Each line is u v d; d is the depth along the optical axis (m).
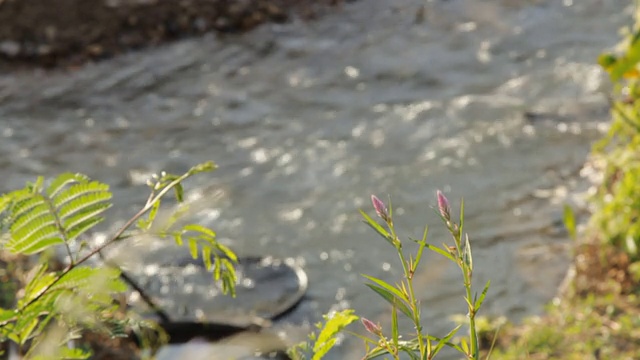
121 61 10.90
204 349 5.07
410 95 9.66
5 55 10.94
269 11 11.69
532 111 8.89
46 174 8.59
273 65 10.70
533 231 6.78
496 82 9.84
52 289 1.78
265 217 7.42
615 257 5.85
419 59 10.57
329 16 11.80
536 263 6.32
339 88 9.96
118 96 10.16
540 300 5.92
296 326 5.73
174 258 6.32
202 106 9.77
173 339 5.29
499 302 5.96
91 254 1.79
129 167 8.58
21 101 10.09
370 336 5.59
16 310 1.76
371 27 11.53
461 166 7.97
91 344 4.84
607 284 5.69
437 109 9.19
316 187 7.87
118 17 11.30
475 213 7.19
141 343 4.88
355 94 9.77
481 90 9.66
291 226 7.25
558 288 5.99
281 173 8.16
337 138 8.76
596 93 9.14
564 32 11.02
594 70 9.75
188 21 11.46
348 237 7.04
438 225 7.11
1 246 1.75
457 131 8.65
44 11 11.20
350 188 7.80
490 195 7.46
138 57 10.99
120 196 7.95
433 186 7.71
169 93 10.16
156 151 8.86
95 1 11.36
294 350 1.73
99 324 1.85
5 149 9.06
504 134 8.44
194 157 8.67
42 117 9.73
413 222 7.19
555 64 10.14
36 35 11.07
